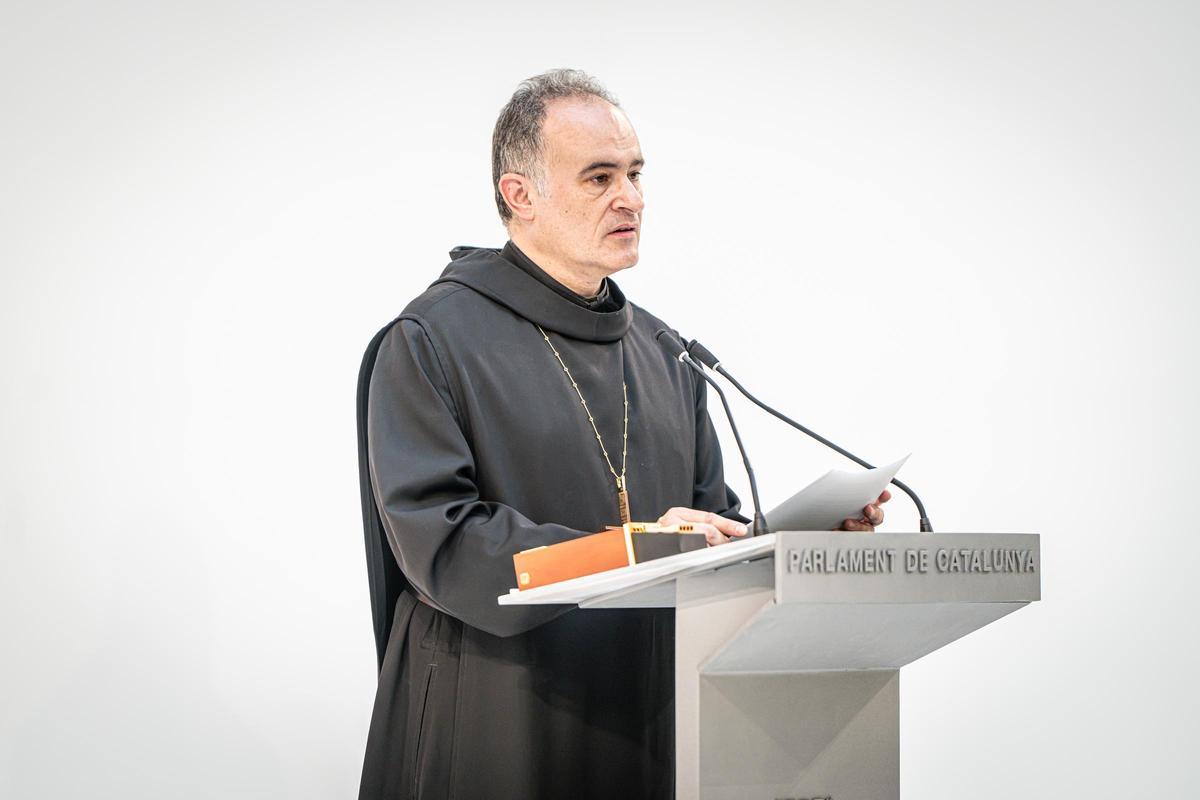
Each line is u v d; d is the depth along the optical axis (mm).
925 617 6215
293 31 13812
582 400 9266
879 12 15352
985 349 15164
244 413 13164
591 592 6641
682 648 6316
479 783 8414
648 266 14617
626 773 8602
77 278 12922
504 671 8500
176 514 12875
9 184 12852
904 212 15195
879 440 14867
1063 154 15500
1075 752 14961
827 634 6125
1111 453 15250
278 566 13086
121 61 13273
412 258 13914
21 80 12984
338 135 13844
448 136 14188
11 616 12375
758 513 6773
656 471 9500
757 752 6320
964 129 15398
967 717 14898
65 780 12367
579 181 9156
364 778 8852
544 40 14609
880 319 15023
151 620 12711
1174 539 15219
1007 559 6293
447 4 14336
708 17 15070
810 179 15070
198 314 13164
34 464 12594
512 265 9484
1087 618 15086
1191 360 15422
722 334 14688
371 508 9250
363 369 9344
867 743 6609
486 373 8945
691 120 14922
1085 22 15617
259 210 13484
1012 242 15344
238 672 12891
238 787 12797
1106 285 15414
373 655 13273
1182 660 15133
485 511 8242
